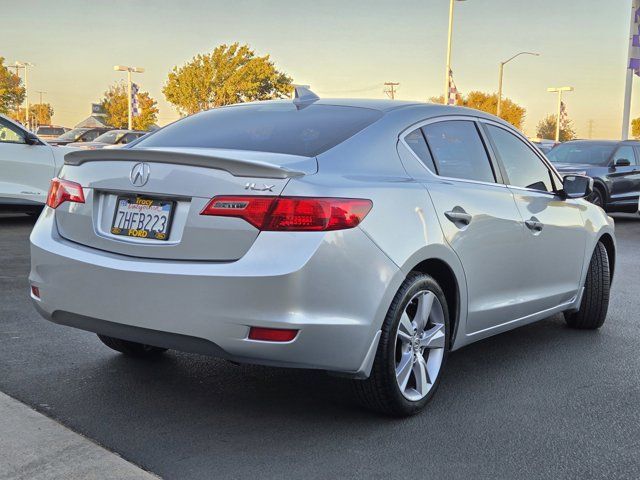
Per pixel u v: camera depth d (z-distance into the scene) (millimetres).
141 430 3451
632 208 16109
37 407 3676
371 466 3154
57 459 3012
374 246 3355
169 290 3201
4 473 2869
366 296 3320
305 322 3135
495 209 4230
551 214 4844
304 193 3180
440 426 3637
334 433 3498
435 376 3854
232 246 3168
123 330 3377
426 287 3701
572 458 3305
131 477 2895
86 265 3410
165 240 3309
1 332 4977
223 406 3805
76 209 3594
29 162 10555
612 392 4238
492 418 3768
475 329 4199
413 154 3910
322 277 3168
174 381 4156
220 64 53406
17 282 6668
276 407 3816
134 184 3406
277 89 54094
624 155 16141
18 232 10156
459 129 4348
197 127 4148
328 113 4031
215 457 3186
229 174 3219
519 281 4531
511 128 4863
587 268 5434
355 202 3309
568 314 5730
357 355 3348
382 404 3604
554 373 4566
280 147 3654
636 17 24406
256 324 3111
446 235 3787
